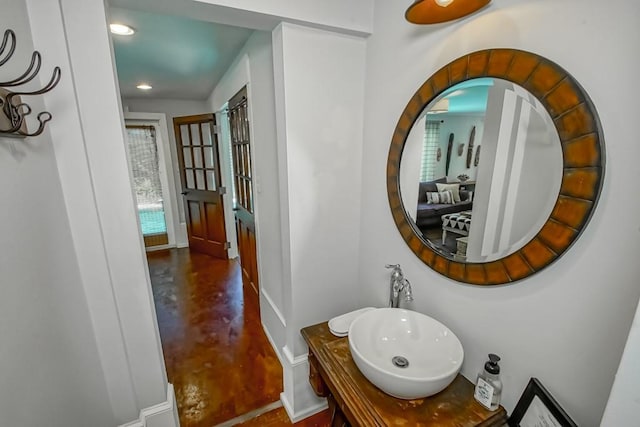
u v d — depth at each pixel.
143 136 4.31
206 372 2.01
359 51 1.46
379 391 1.03
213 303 2.93
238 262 4.02
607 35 0.66
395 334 1.23
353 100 1.50
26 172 0.84
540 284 0.85
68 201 1.08
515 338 0.94
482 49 0.94
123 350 1.27
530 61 0.80
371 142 1.51
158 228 4.63
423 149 1.18
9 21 0.82
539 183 0.82
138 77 2.94
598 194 0.70
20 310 0.75
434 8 0.92
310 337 1.42
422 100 1.15
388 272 1.50
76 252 1.11
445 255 1.13
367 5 1.37
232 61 2.51
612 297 0.70
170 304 2.92
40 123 0.90
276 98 1.44
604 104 0.68
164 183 4.51
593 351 0.75
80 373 1.08
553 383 0.85
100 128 1.08
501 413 0.95
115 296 1.23
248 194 2.59
